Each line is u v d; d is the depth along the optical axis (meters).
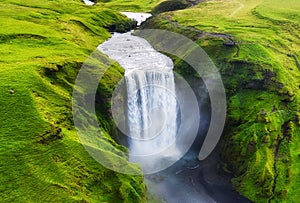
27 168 46.59
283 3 131.75
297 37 104.25
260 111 74.31
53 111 57.12
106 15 133.38
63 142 52.09
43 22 98.88
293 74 85.06
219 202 63.31
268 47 93.62
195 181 68.00
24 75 60.25
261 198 63.38
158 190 64.56
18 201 43.00
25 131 50.81
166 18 126.69
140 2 179.50
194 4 150.88
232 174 69.62
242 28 107.81
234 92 80.44
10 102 54.28
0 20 90.81
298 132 71.69
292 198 61.97
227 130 75.62
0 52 70.06
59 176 47.75
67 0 145.62
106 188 50.44
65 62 69.06
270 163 67.12
